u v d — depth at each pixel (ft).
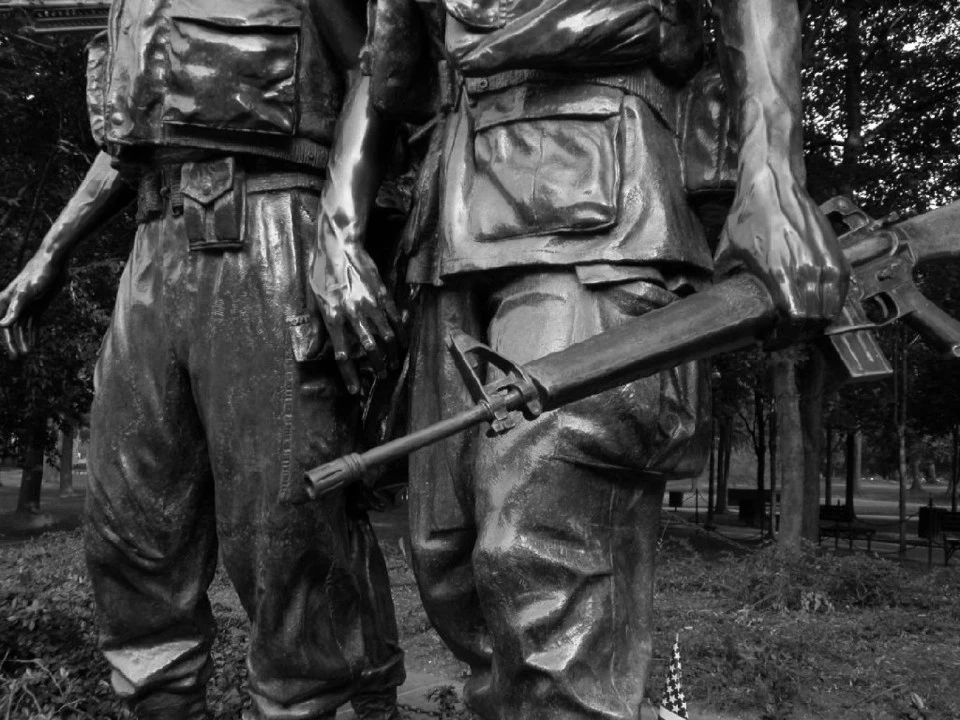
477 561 6.73
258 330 8.37
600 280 6.62
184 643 9.57
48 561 25.05
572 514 6.63
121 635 9.48
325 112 8.70
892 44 48.75
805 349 46.50
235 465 8.46
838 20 47.57
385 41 7.76
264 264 8.41
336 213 7.99
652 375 6.43
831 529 58.65
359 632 9.38
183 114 8.19
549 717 6.46
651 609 7.11
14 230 45.34
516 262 6.75
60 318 43.06
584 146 6.75
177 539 9.26
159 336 8.89
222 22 8.23
